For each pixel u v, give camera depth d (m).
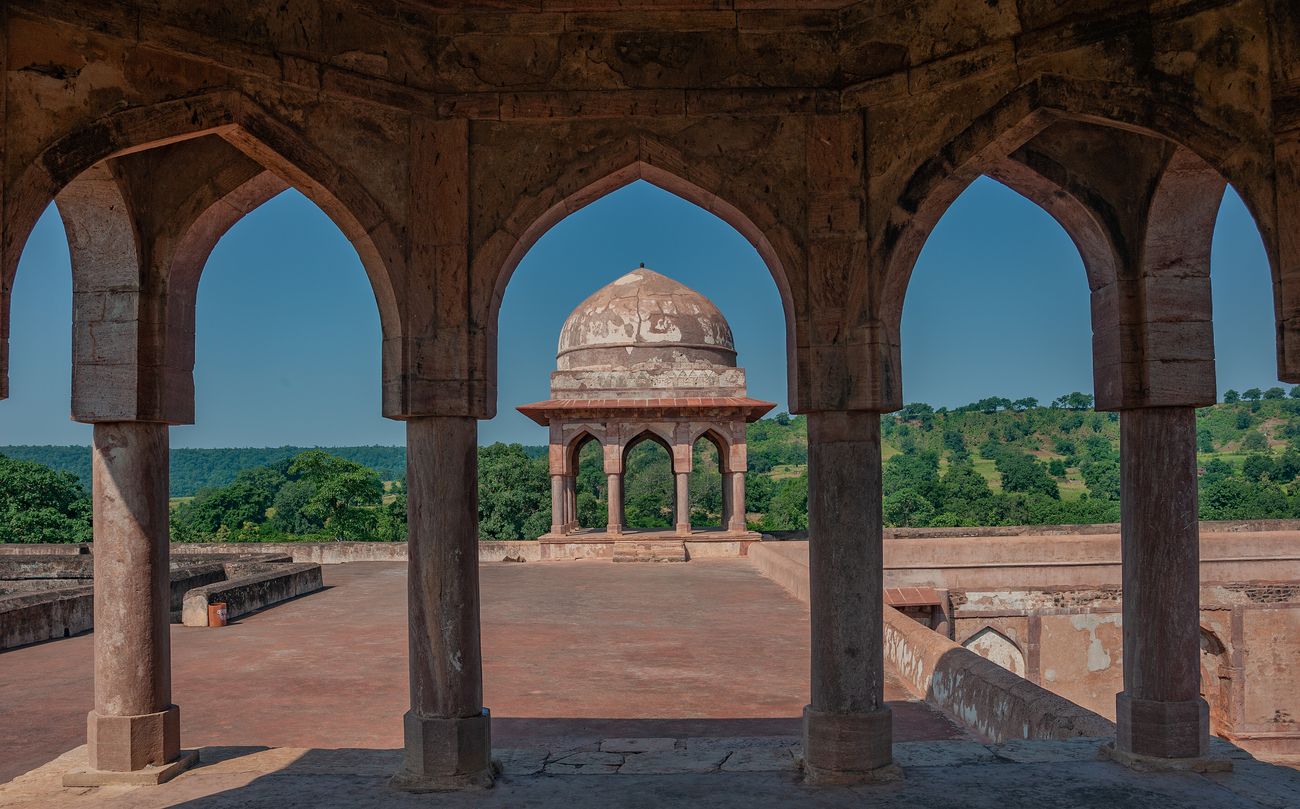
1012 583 14.63
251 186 6.27
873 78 5.91
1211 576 14.61
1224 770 5.88
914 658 9.40
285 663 10.38
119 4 5.05
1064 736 6.64
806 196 5.96
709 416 21.11
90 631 13.12
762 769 6.06
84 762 6.20
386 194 5.86
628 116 5.98
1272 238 4.85
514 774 6.02
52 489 34.19
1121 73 5.29
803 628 12.16
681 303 22.05
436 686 5.78
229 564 16.91
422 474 5.86
